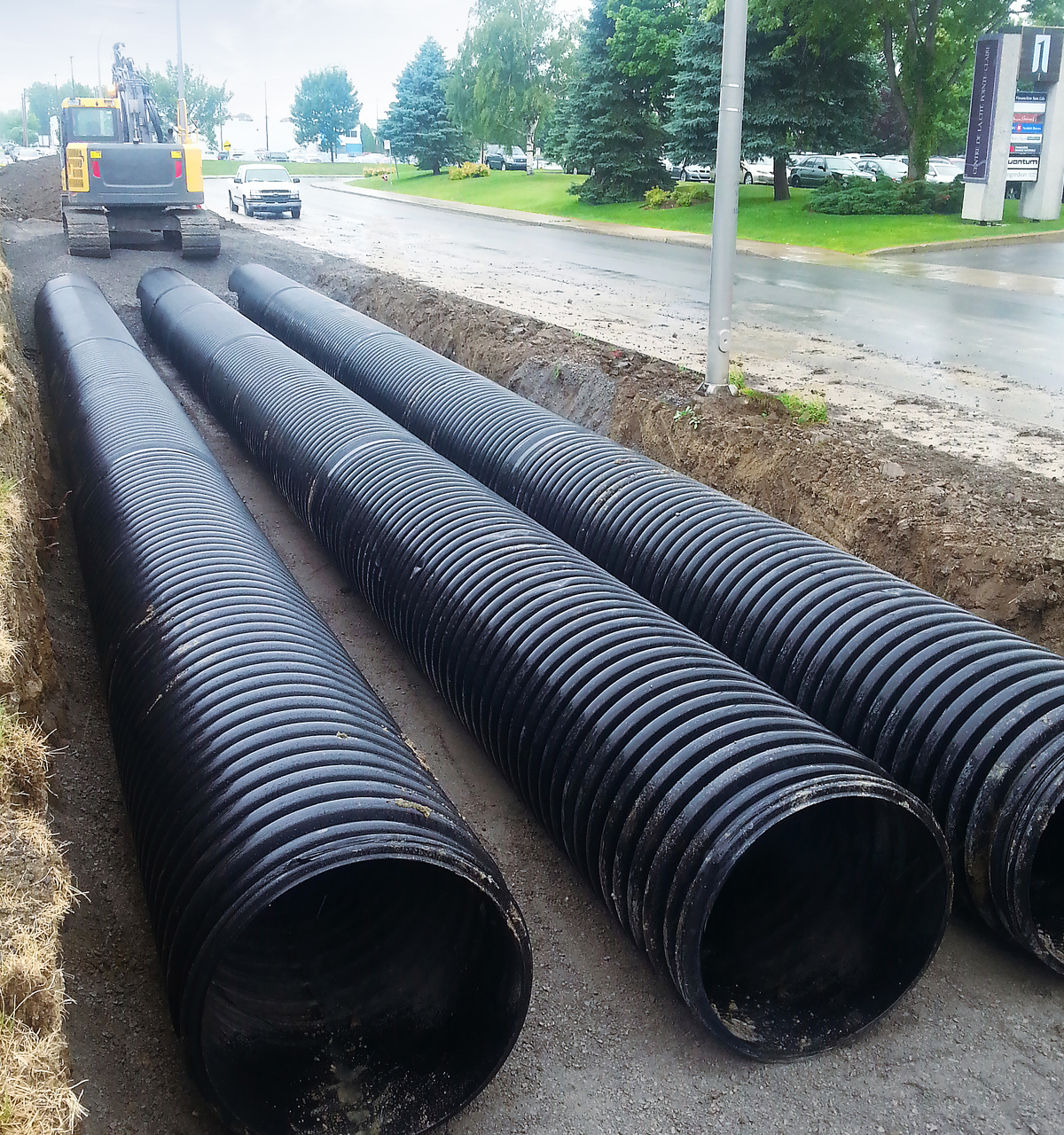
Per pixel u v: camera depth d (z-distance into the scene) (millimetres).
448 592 6453
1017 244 28062
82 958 4734
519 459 9164
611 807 4602
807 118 34500
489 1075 3986
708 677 5000
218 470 8578
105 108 23188
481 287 20703
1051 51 29281
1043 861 5406
